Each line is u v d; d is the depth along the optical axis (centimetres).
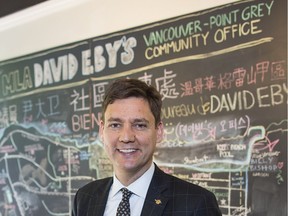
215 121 220
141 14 256
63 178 294
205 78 225
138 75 255
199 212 132
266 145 200
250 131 206
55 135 300
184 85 234
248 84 209
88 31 284
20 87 325
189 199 135
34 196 311
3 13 327
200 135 226
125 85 140
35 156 312
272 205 197
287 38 197
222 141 217
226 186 213
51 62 305
